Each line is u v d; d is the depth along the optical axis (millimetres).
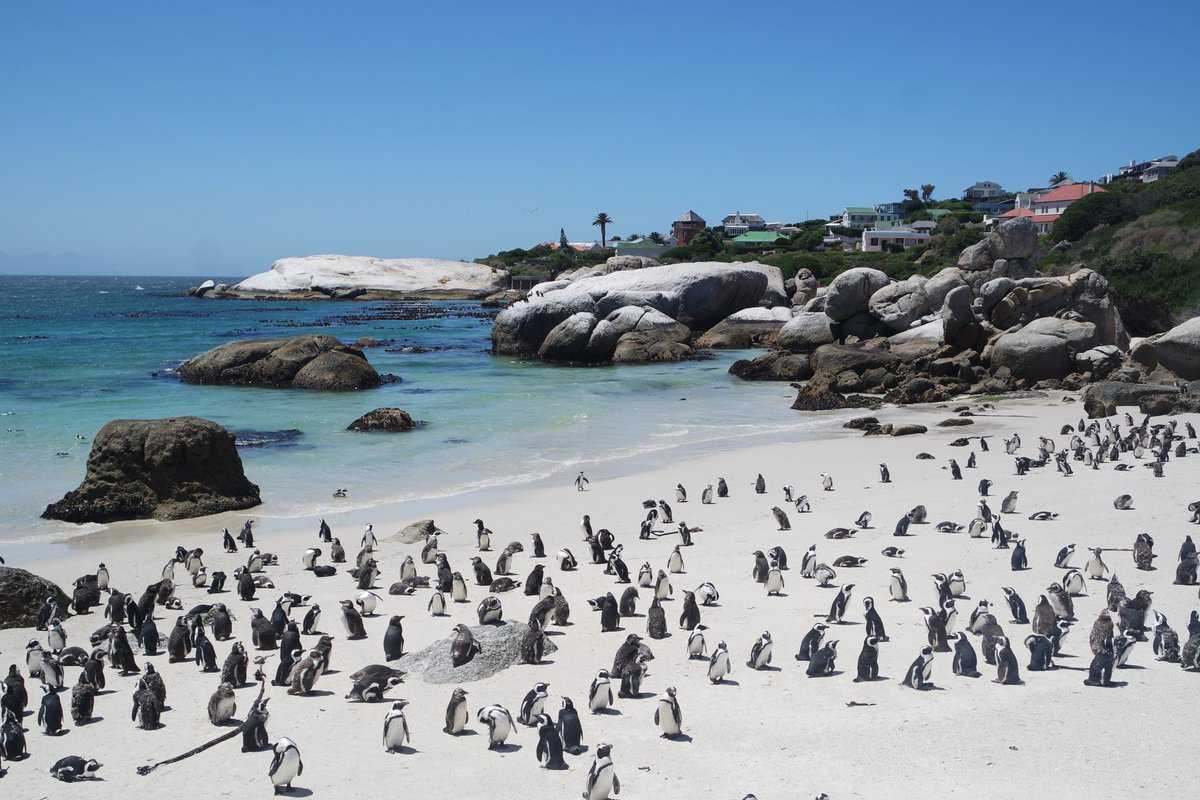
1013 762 11906
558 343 73125
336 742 13164
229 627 17719
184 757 12812
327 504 28812
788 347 66812
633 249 190375
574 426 42438
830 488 29000
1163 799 10938
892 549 21609
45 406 46344
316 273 191375
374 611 18719
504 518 26594
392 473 32969
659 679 15125
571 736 12633
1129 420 36312
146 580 21641
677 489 28094
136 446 28188
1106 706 13484
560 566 21859
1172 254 81688
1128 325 70562
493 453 36281
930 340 59406
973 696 14016
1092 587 18812
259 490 30219
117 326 105312
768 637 15516
